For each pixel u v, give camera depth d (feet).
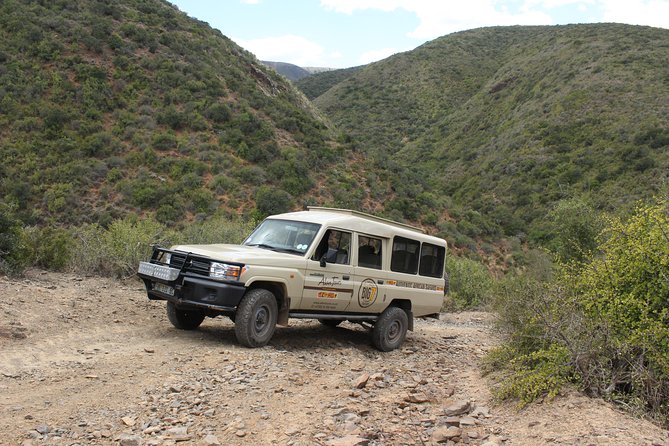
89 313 26.68
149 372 18.71
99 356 20.27
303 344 26.32
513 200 180.75
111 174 120.67
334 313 26.58
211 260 22.88
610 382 17.37
